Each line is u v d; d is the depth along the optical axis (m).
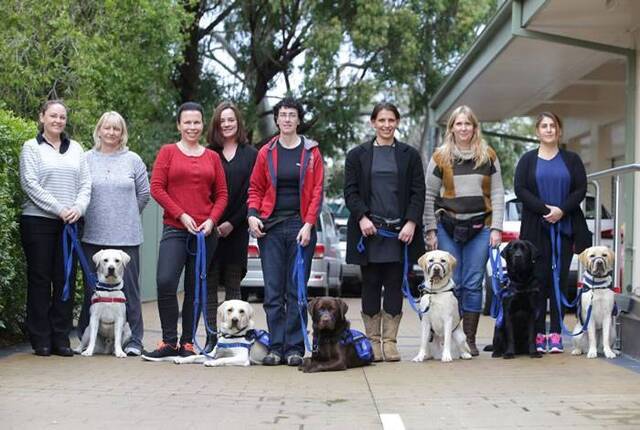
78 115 13.75
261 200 7.50
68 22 14.02
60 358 7.60
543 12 10.00
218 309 7.55
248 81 24.45
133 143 16.38
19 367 7.02
